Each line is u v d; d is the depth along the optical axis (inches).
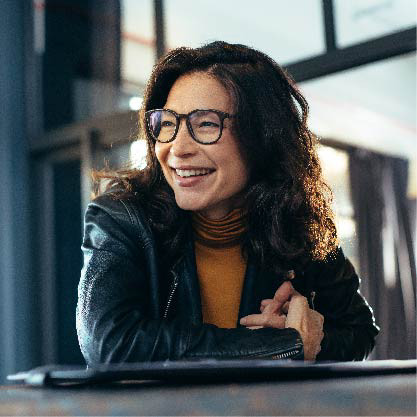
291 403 15.3
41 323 177.2
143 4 169.8
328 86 261.0
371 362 27.1
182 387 22.2
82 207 171.2
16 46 183.9
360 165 275.4
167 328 39.7
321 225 50.3
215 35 178.4
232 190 45.2
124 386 23.4
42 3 187.3
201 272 48.1
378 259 266.4
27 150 181.6
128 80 173.3
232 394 17.8
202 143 43.6
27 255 177.3
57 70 184.7
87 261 44.5
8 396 20.4
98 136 166.6
